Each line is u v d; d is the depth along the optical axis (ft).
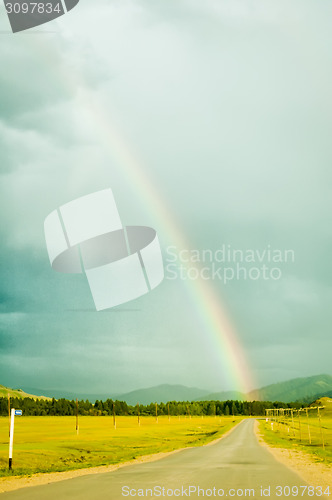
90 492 64.85
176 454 162.71
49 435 374.22
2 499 58.49
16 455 165.27
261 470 100.48
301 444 289.33
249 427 582.35
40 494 63.10
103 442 277.44
